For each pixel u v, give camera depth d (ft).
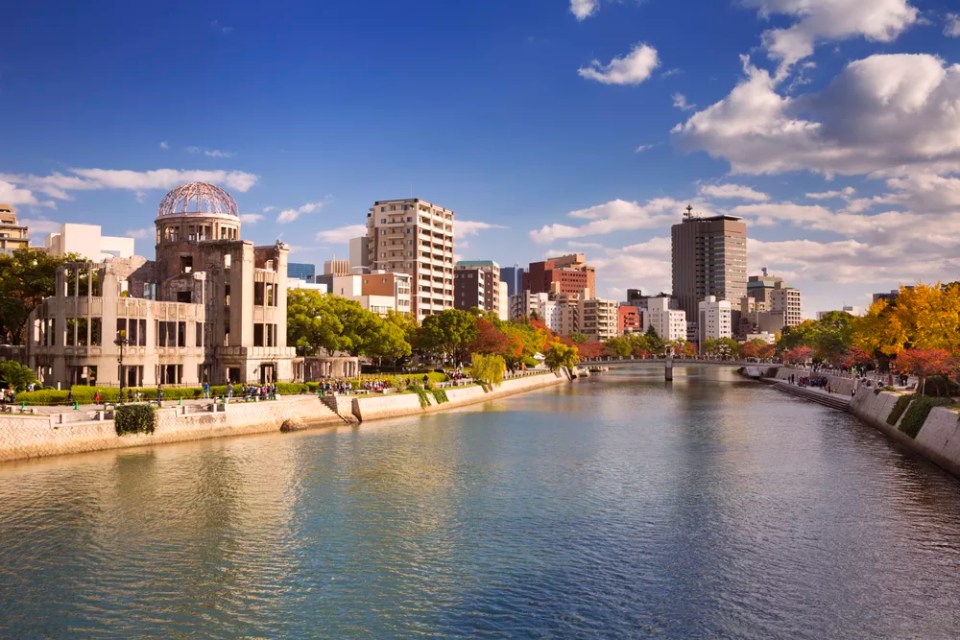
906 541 163.73
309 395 344.90
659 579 141.49
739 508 191.42
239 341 356.59
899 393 335.67
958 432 229.86
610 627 121.08
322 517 179.52
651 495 205.46
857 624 122.72
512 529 172.45
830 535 168.14
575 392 586.45
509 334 648.79
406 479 221.87
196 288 353.51
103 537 160.35
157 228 406.82
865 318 461.37
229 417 286.46
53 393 265.34
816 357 638.12
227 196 420.77
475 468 240.53
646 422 368.68
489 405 460.55
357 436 301.84
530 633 118.83
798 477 228.43
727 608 128.47
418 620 123.24
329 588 136.05
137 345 316.19
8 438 220.84
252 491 201.67
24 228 618.85
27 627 118.62
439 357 619.26
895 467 242.99
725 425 356.18
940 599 132.57
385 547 158.51
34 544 155.02
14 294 360.48
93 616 122.93
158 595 131.64
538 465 247.29
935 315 363.15
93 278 352.69
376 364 544.62
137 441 253.24
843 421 371.35
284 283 380.78
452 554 154.71
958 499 199.31
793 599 132.36
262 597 131.64
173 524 170.71
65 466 220.64
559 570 146.10
